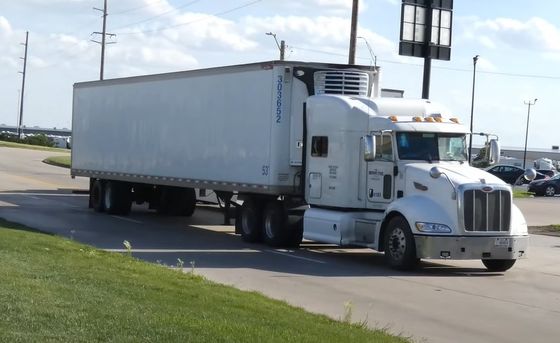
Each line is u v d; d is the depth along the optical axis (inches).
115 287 368.5
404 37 1044.5
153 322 283.3
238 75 727.7
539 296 470.9
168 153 845.8
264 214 708.7
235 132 730.8
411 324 373.4
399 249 565.9
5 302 301.4
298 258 621.6
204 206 1146.0
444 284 509.0
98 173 1003.3
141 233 772.0
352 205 627.5
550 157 5595.5
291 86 683.4
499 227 553.6
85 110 1051.9
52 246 534.0
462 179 553.3
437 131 604.7
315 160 663.1
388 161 601.3
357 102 635.5
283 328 299.9
